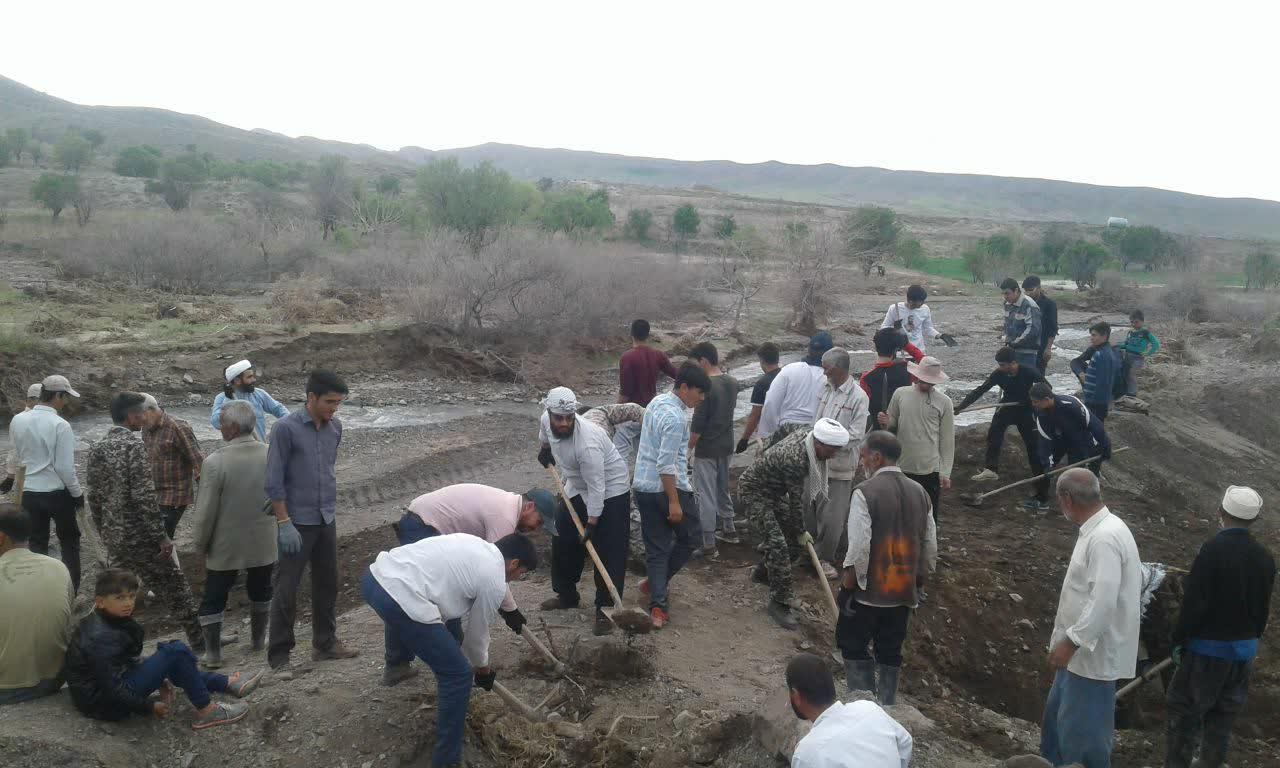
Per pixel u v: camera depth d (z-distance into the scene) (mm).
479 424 14008
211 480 5277
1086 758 4422
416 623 4031
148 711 4445
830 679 3195
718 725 4520
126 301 22547
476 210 38500
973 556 8336
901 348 8406
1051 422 9023
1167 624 6246
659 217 98125
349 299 23703
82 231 36156
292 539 4992
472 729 4504
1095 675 4355
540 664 5254
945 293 44250
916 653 6859
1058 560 8422
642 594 6539
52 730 4152
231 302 23875
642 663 5305
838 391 6672
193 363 15484
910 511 5039
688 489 6180
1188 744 5246
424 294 19188
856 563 4988
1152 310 35750
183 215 37719
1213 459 12555
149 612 6621
